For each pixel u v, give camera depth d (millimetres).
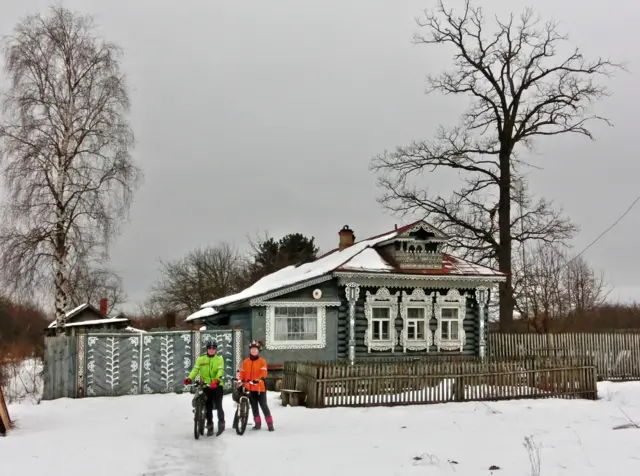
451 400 19453
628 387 24391
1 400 14375
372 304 26344
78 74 28781
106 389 22156
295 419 16172
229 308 27656
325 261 31219
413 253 26703
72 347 21969
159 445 12430
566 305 44219
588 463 9906
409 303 26844
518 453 11023
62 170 27609
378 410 17781
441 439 12828
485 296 27688
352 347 25531
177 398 21297
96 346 22219
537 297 40781
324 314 25734
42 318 42406
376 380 18922
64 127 28062
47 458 11094
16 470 10062
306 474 9672
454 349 27203
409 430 14234
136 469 10211
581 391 20953
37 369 29359
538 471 9406
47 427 15148
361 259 26641
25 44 27953
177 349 23266
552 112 35688
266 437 13328
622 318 48906
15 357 33312
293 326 25406
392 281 26297
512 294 37000
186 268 69250
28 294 27047
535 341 28391
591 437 12625
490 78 36938
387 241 27422
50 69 28219
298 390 19469
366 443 12406
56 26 28516
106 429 14695
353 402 18703
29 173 27016
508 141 36406
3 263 26391
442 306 27250
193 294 66750
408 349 26594
